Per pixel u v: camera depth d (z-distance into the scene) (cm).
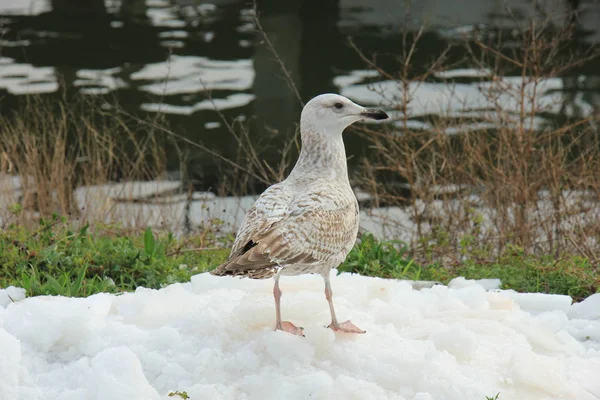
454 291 882
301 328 732
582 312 888
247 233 696
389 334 756
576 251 1220
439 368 696
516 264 1098
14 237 1068
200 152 1759
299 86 2133
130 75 2189
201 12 2823
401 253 1111
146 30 2616
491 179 1401
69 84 2091
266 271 682
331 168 764
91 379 670
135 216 1343
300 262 694
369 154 1716
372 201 1473
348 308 809
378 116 757
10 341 695
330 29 2600
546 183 1306
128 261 1003
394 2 2844
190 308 797
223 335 732
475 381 699
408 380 694
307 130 768
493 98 1473
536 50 1396
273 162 1739
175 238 1228
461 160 1359
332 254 718
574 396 700
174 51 2405
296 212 701
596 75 2117
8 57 2311
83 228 1084
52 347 729
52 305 783
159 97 2034
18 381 685
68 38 2516
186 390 678
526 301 907
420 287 939
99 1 2959
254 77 2214
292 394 668
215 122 1917
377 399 671
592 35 2431
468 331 750
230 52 2402
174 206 1473
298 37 2522
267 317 761
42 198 1339
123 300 819
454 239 1254
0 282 957
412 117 1803
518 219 1248
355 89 2066
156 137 1791
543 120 1789
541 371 715
